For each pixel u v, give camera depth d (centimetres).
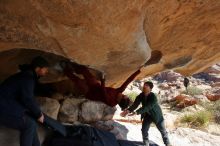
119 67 553
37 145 446
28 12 390
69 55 470
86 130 531
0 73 571
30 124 421
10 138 463
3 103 401
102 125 643
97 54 483
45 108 586
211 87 2127
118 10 403
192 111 1416
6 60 558
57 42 440
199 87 2103
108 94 628
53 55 572
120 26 428
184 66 745
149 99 645
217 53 688
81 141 511
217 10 504
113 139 570
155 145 710
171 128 1034
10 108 402
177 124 1147
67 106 627
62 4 377
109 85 727
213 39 611
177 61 695
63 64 583
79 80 600
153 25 503
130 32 452
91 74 589
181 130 930
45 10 386
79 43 446
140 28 464
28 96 407
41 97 599
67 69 591
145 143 667
